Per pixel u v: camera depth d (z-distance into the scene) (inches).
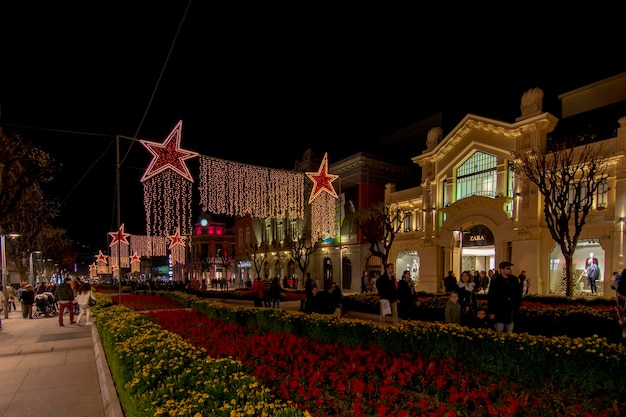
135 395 150.0
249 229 2311.8
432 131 1237.1
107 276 3444.9
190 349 219.6
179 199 995.9
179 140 348.8
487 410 167.5
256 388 147.6
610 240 761.6
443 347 246.5
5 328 570.9
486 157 1048.2
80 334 496.7
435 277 1140.5
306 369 225.8
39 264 1788.9
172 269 3070.9
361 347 287.3
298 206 1289.4
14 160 473.1
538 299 639.1
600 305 562.6
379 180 1487.5
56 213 1117.1
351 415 163.9
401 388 194.1
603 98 930.7
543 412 169.3
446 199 1153.4
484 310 328.2
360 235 1413.6
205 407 130.3
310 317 342.3
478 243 1058.7
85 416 212.8
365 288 1190.3
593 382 187.3
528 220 901.2
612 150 761.6
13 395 247.8
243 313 420.2
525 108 952.3
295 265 1777.8
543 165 700.7
